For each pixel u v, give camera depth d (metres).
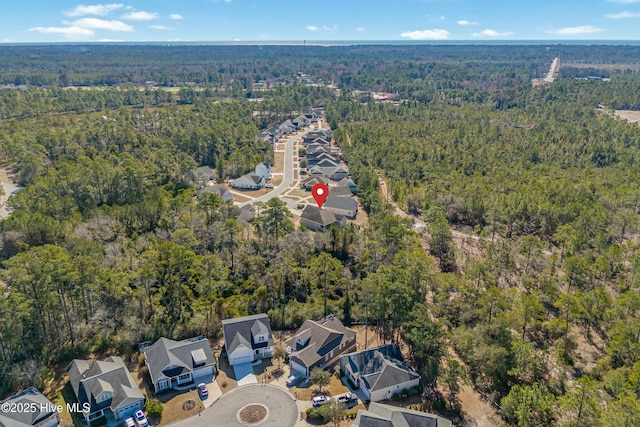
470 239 111.44
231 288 89.12
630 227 108.50
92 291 78.88
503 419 59.75
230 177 166.88
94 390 58.81
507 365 64.06
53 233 99.44
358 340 76.88
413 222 122.56
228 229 98.81
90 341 73.50
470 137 194.88
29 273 70.94
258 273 93.62
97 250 91.06
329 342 70.00
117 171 130.12
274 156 197.88
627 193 126.31
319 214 118.75
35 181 127.19
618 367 65.62
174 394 63.34
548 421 57.38
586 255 95.56
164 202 118.69
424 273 80.62
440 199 128.38
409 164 163.50
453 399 63.22
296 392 63.88
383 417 54.44
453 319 79.19
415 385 64.75
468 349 67.44
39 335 72.69
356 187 152.00
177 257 83.12
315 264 91.88
